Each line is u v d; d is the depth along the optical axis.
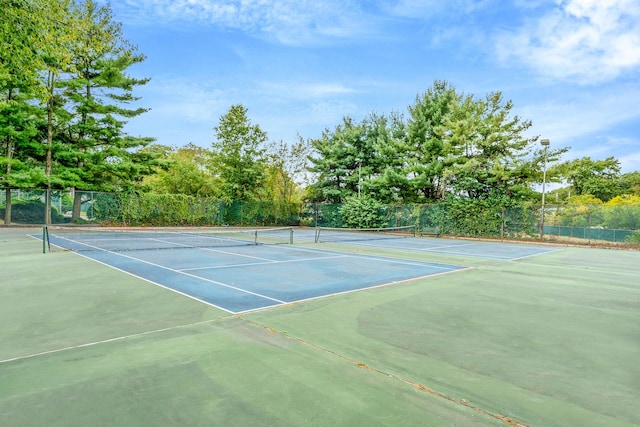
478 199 25.02
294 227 34.22
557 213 22.23
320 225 33.88
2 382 2.91
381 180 29.88
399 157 31.33
